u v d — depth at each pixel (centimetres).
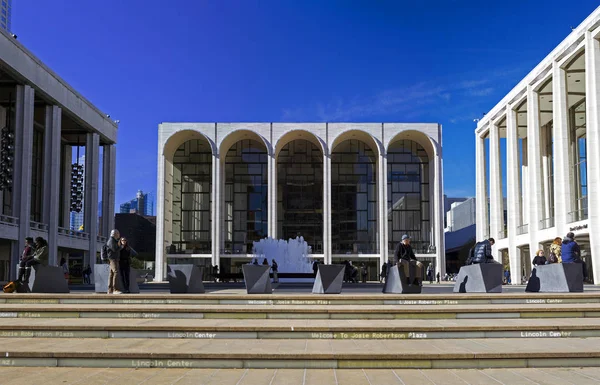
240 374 696
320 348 782
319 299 1182
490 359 726
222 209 5525
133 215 8550
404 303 1179
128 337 880
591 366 731
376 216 5753
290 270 4372
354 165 5838
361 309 1025
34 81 3806
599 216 3033
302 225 5741
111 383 645
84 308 1043
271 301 1195
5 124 4466
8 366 738
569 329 879
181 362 735
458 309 1020
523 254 4575
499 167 4875
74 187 5222
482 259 1459
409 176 5822
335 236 5728
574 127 4288
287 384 642
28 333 890
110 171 5522
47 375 686
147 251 8719
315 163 5825
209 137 5378
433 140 5459
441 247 5344
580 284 1397
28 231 3688
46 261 1459
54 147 4203
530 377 672
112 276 1410
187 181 5791
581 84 3903
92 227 4931
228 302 1201
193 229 5722
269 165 5309
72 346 797
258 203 5759
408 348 778
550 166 4797
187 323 945
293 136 5512
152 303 1209
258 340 861
